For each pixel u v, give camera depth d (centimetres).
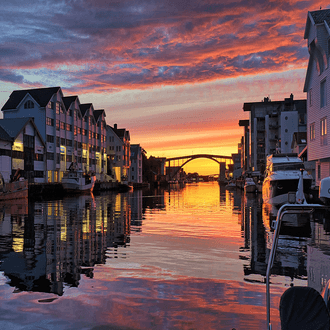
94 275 700
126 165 9994
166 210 2502
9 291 594
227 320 463
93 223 1647
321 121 2819
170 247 1028
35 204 3066
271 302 532
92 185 5975
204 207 2812
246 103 8606
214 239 1182
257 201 3597
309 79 3142
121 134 9781
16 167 4800
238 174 13875
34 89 5888
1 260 842
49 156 5688
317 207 340
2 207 2700
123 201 3656
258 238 1189
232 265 789
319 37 2636
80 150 6888
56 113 5891
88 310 501
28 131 5122
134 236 1252
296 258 849
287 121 6281
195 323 454
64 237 1217
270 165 2852
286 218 1844
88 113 7275
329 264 784
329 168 2905
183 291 591
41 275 701
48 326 445
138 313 489
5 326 445
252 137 8075
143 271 734
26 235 1257
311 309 299
